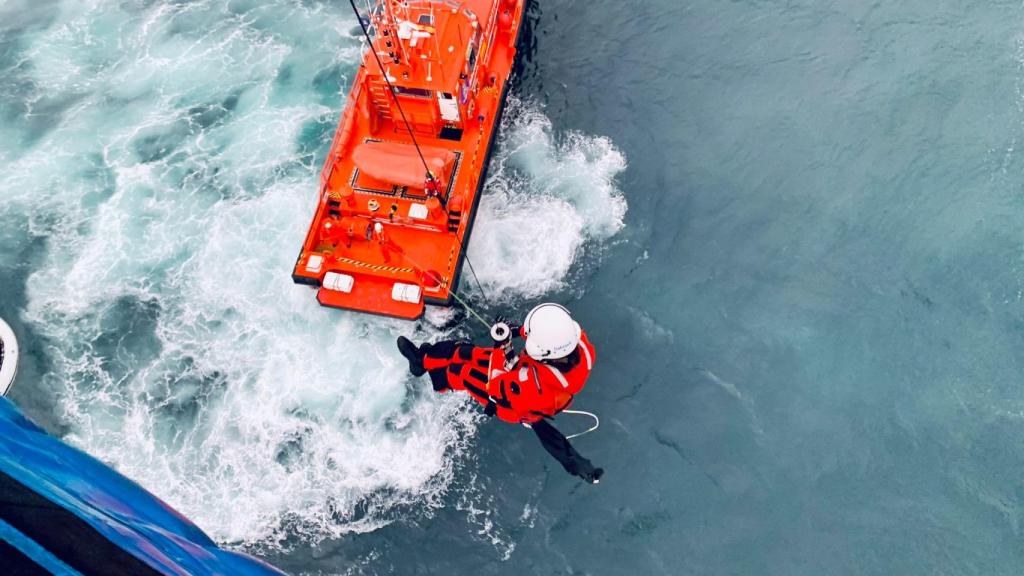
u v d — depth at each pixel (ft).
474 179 41.24
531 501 36.14
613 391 38.78
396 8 39.68
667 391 38.60
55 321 41.88
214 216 44.78
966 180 43.09
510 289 41.32
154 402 39.29
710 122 46.26
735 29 49.75
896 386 37.88
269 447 37.83
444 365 24.41
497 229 42.70
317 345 40.45
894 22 49.14
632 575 34.45
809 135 45.44
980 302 39.55
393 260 39.78
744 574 34.30
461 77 39.99
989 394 37.27
